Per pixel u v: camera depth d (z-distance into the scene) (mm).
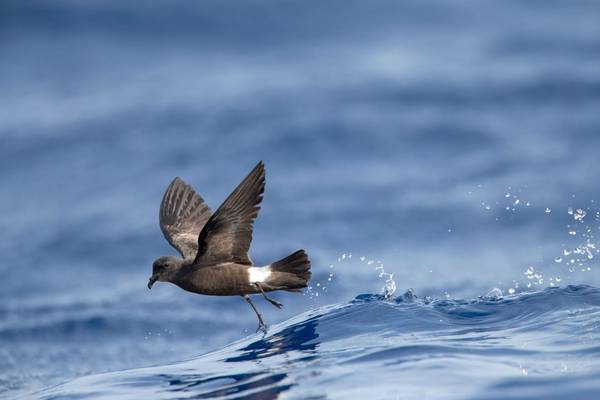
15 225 17969
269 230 16812
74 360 12938
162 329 13688
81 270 16156
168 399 9188
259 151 20344
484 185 18031
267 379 9273
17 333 13906
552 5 28359
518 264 14625
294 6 29000
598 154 18953
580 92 22031
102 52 27547
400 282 14336
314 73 24453
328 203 17719
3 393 11922
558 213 16547
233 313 14039
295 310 13875
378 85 23094
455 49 25469
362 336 10367
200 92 23875
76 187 19578
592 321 10055
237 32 27906
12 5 29844
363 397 8297
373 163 19438
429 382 8516
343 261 15391
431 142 20156
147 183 19453
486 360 9039
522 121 20891
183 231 10734
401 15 28266
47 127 22594
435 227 16500
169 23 28641
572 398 7949
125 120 22578
